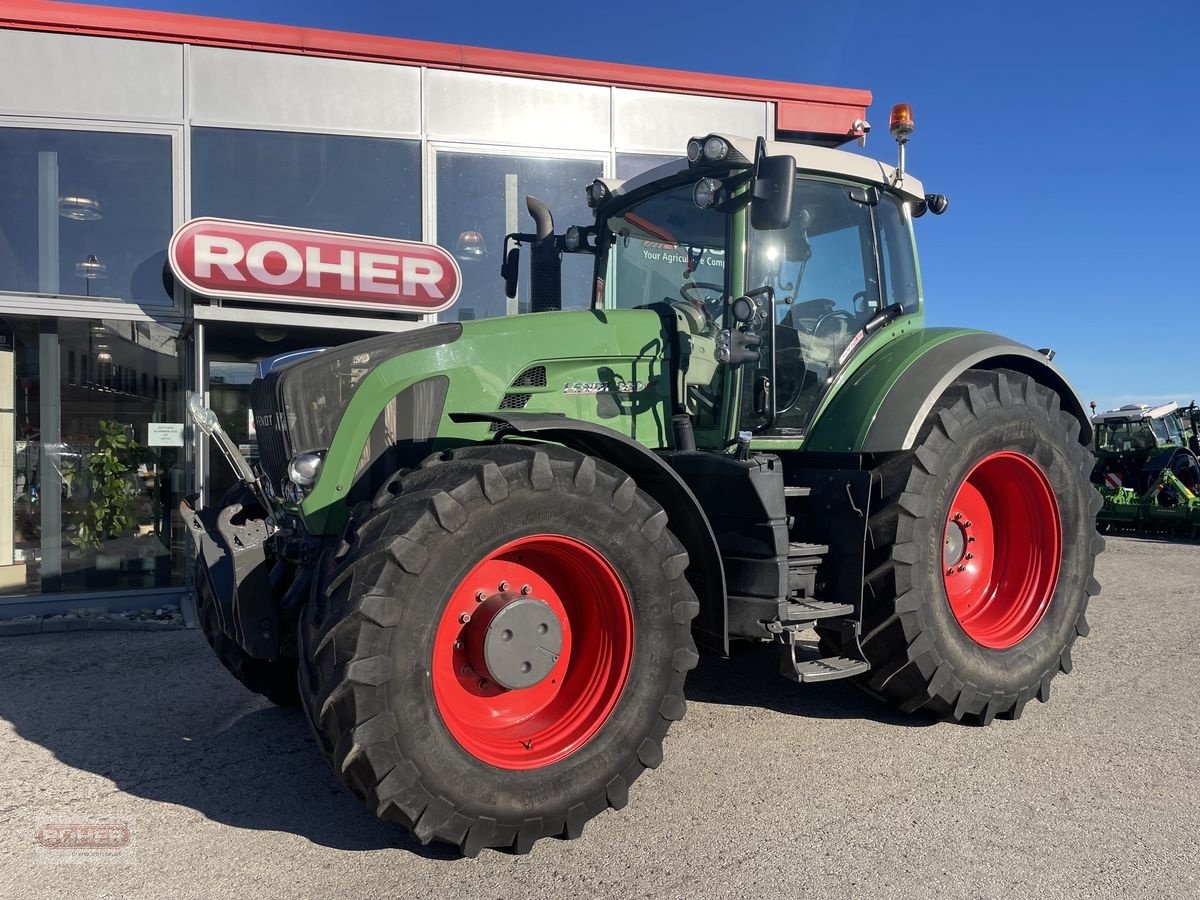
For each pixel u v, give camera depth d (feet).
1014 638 12.89
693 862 8.54
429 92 25.13
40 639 19.54
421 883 8.21
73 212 22.72
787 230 12.80
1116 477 51.47
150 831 9.40
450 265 23.67
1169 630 18.48
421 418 10.69
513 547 8.89
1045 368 13.91
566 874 8.34
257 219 23.91
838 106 28.50
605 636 9.55
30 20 22.00
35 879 8.36
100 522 23.30
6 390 22.77
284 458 10.57
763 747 11.66
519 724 9.41
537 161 26.23
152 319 23.27
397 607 8.06
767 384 12.27
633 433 12.09
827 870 8.34
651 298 13.97
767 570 10.68
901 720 12.73
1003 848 8.75
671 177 13.35
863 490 11.50
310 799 10.27
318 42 24.00
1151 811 9.59
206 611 12.49
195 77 23.29
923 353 12.85
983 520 13.79
